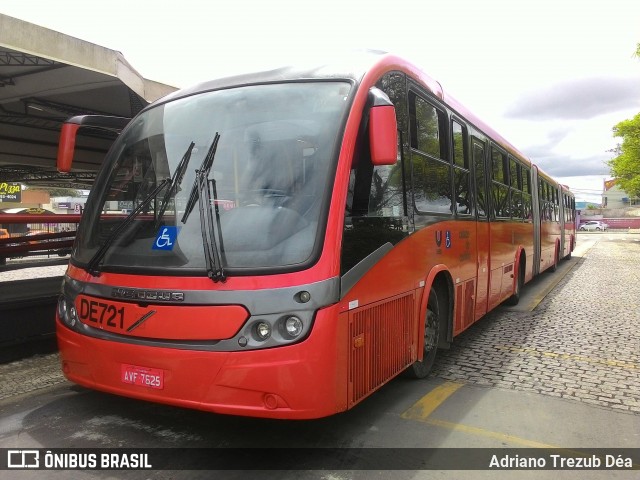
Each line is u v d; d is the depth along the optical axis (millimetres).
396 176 4203
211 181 3531
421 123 4836
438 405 4480
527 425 4086
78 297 3639
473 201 6414
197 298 3121
